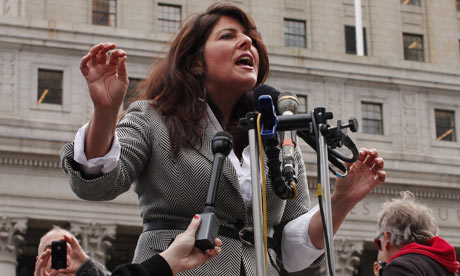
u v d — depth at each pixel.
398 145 36.69
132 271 2.37
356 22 37.28
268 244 3.20
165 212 3.02
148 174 3.05
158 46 33.91
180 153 3.01
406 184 35.88
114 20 37.09
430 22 41.47
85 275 2.72
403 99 37.28
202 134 3.08
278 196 2.84
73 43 33.09
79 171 2.72
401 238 4.51
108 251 36.12
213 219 2.46
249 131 2.77
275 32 39.09
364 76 36.59
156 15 37.69
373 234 35.19
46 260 4.74
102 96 2.65
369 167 3.30
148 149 3.04
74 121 32.62
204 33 3.27
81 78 33.06
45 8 36.09
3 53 32.44
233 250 2.96
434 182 36.28
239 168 3.14
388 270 4.21
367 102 36.75
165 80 3.21
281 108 2.98
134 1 37.47
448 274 4.27
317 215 3.32
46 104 32.56
